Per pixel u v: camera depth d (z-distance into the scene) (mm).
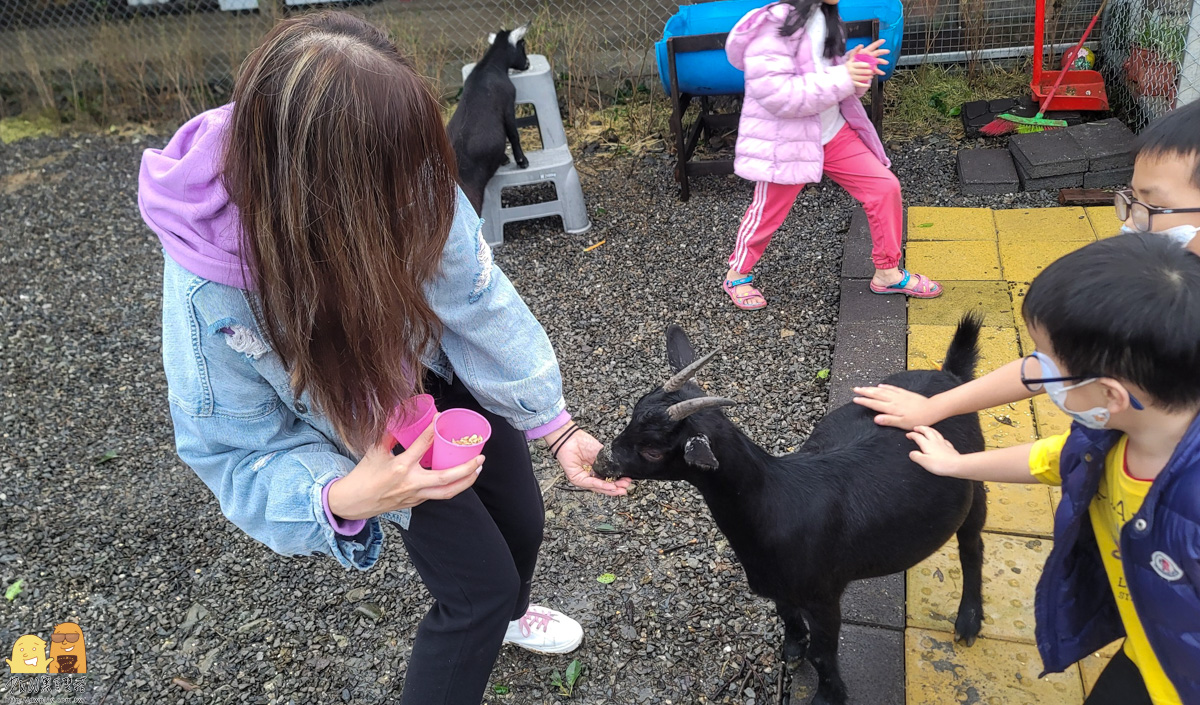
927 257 4270
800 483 2115
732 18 4980
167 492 3520
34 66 7277
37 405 4109
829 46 3756
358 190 1249
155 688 2689
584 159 6070
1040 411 3188
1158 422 1357
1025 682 2305
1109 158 4582
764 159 3842
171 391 1483
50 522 3383
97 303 4977
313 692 2631
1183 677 1471
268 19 7602
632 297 4469
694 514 3072
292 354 1388
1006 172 4867
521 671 2590
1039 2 5176
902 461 2164
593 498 3215
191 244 1350
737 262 4168
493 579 1782
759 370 3758
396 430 1595
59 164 6742
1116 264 1296
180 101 7352
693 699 2451
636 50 6695
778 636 2586
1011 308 3807
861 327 3816
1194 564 1331
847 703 2314
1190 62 4613
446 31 7324
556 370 1907
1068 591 1703
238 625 2889
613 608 2754
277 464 1550
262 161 1239
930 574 2641
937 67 6117
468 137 4797
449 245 1614
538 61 5336
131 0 8102
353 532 1586
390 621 2844
